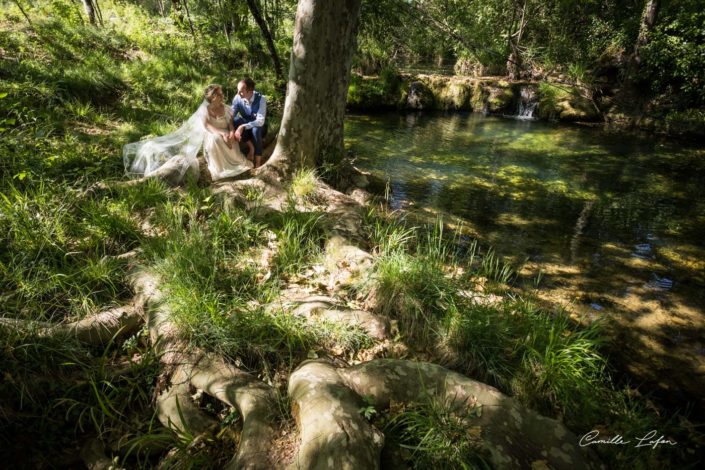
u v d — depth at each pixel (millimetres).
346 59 5504
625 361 3572
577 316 4023
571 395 2949
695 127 12023
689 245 5617
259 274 3846
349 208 5180
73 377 2727
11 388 2514
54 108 6750
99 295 3385
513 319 3582
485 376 3084
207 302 3111
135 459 2438
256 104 5852
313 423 2242
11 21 9883
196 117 5684
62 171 5012
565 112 13711
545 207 6641
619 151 10258
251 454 2205
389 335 3332
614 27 16547
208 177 5828
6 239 3623
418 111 14055
